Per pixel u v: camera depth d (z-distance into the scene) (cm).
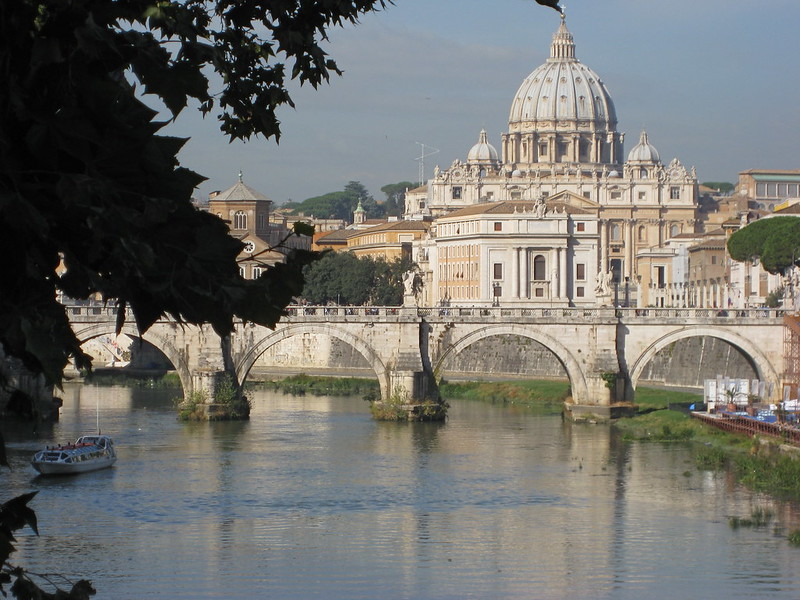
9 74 1805
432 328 18625
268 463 13625
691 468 13512
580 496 11888
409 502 11512
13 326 1845
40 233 1788
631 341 18850
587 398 18775
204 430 16462
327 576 8744
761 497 11831
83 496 11488
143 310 2027
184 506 11125
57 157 1847
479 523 10631
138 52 1972
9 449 14062
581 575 8850
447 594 8306
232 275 2100
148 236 1975
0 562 2047
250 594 8231
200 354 17938
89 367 1991
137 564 8975
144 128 1917
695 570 9006
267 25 2389
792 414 16188
